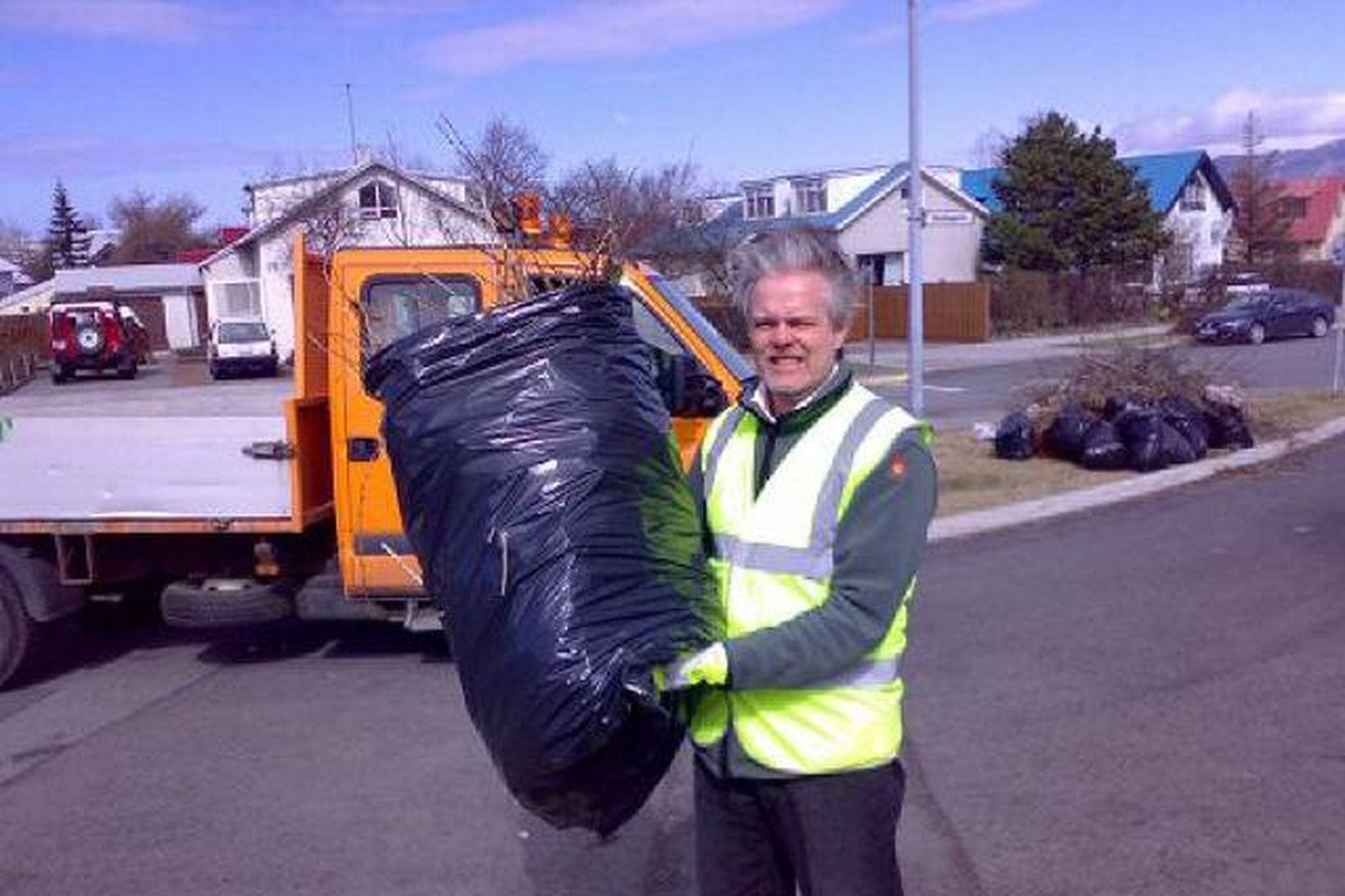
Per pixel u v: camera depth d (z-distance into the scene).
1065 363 25.62
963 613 8.12
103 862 4.78
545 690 2.62
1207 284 42.47
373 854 4.77
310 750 5.93
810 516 2.64
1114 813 4.89
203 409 7.14
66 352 31.42
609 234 4.50
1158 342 28.41
